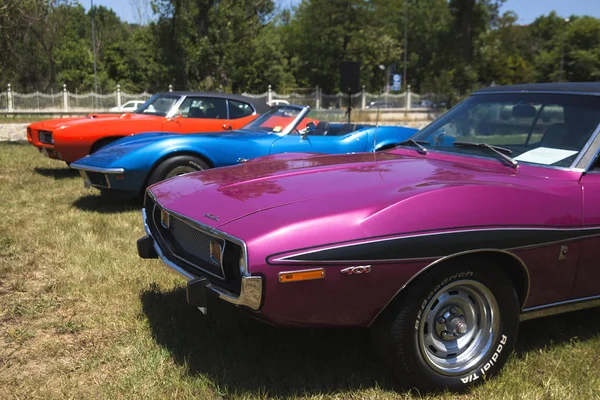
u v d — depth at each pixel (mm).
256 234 2271
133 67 55281
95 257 4363
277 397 2527
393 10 63812
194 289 2469
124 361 2840
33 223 5414
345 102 28328
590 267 2801
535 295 2693
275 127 6609
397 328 2398
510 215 2527
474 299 2596
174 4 31453
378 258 2289
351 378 2672
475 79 37281
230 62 31953
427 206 2422
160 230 3072
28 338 3086
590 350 3051
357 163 3297
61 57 50250
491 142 3439
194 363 2799
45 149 8203
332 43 52531
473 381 2596
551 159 3023
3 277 3973
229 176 3156
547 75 62219
